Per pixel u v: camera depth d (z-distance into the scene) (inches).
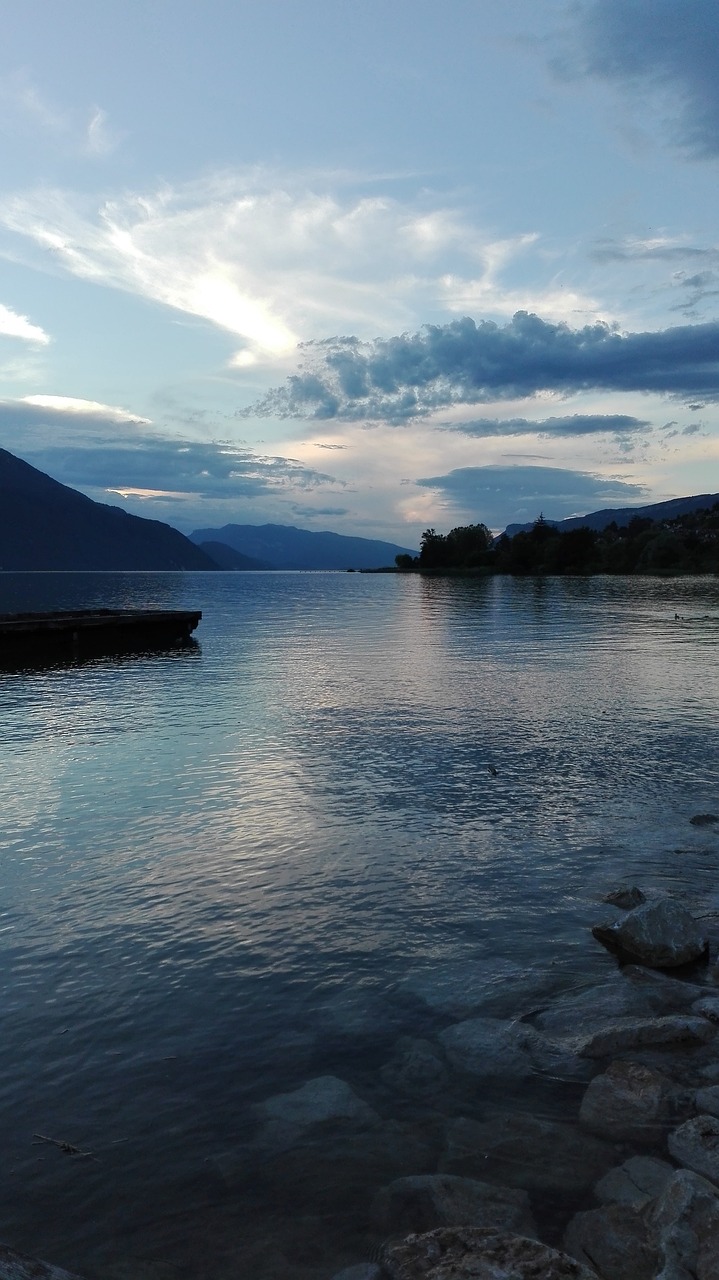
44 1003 143.1
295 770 289.4
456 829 226.1
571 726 362.6
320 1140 110.7
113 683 528.1
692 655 643.5
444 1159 107.3
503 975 151.4
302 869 199.2
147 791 265.1
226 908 179.0
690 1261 88.5
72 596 2245.3
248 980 150.3
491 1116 115.0
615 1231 94.5
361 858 205.8
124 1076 123.9
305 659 654.5
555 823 230.5
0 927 170.4
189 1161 107.6
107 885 190.9
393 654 681.0
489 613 1241.4
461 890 187.3
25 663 652.7
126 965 155.6
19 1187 103.5
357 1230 96.7
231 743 335.0
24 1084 122.1
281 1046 130.7
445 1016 138.7
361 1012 139.8
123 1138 111.6
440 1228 93.7
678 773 282.4
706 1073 123.2
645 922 160.1
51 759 309.7
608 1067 124.8
